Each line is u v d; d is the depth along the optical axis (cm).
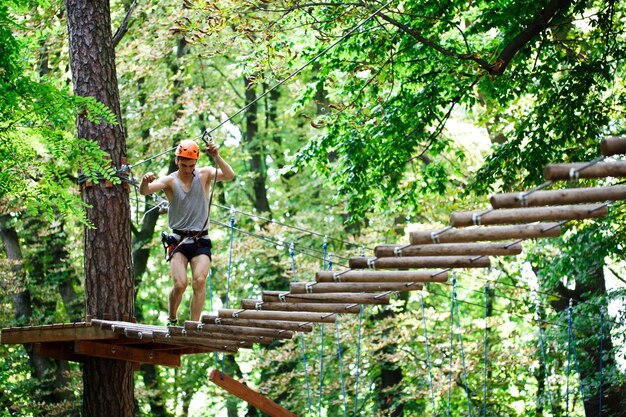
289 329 844
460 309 2209
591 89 1498
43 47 1655
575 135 1353
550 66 1431
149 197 2033
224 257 1994
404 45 1309
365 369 1959
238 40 1302
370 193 1412
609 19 1392
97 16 1101
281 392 1909
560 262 1590
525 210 600
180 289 873
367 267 664
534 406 1966
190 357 2175
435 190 1426
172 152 2019
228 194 2289
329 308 776
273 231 2002
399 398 1972
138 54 1800
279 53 1327
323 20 1245
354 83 1377
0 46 887
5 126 891
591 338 1594
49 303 2034
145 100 2039
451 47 1338
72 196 937
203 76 2125
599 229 1490
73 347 1059
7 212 1745
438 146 1398
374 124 1348
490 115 1564
